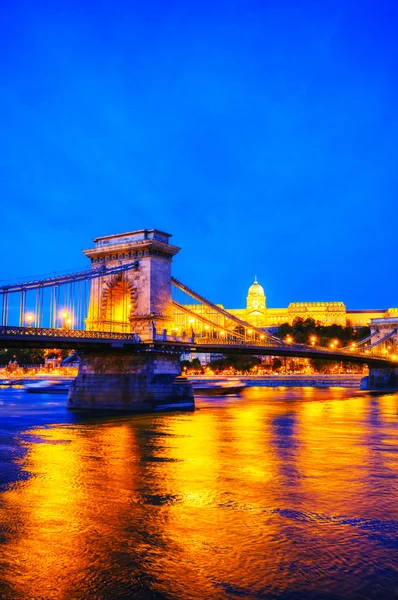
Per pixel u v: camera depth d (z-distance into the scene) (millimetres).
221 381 165000
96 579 16703
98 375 69500
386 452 36875
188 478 28797
